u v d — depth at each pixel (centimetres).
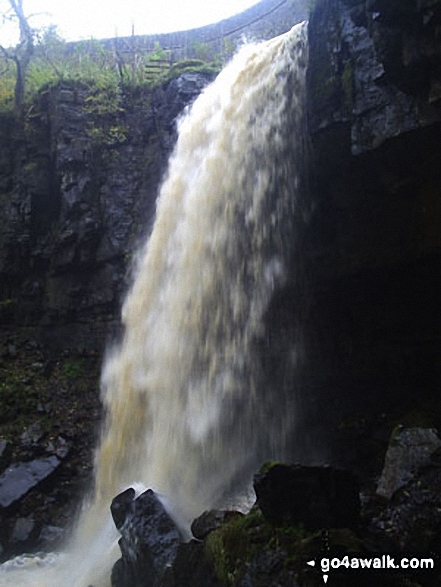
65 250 1368
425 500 511
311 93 761
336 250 868
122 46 1945
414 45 570
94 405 1244
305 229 897
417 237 761
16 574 842
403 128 638
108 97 1481
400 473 557
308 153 844
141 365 1165
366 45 688
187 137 1204
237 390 998
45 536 972
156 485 1009
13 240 1392
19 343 1343
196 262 1084
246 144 1012
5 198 1447
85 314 1354
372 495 549
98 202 1392
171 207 1190
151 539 582
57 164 1395
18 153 1472
